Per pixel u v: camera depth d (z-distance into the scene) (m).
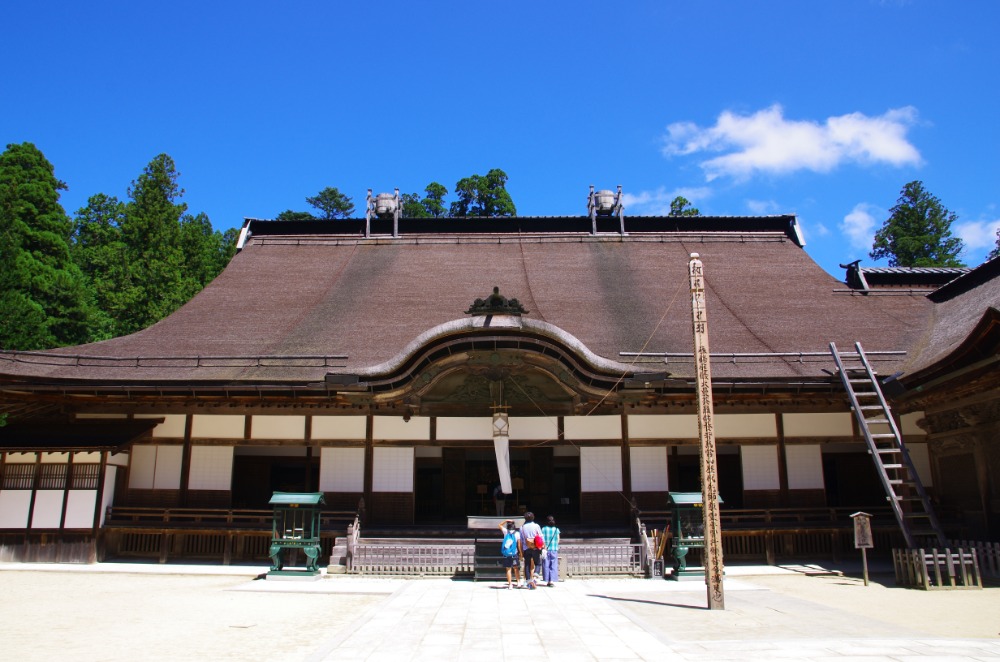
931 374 18.75
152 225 53.41
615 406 21.08
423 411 20.81
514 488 23.61
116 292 47.44
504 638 9.31
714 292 26.30
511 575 15.22
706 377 12.60
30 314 29.31
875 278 28.14
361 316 24.19
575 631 9.80
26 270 38.59
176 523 19.52
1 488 19.38
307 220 31.89
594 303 25.09
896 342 22.62
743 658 8.03
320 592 14.45
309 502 17.22
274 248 30.36
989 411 18.30
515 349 19.30
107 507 19.72
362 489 20.53
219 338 22.69
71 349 21.27
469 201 75.31
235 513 19.89
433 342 19.14
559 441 20.94
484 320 18.80
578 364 19.17
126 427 20.75
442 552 17.55
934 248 52.91
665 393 20.52
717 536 12.10
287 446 21.52
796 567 18.56
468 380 20.59
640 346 22.06
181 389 19.98
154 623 10.68
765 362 21.27
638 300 25.42
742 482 20.89
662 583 16.00
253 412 21.02
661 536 18.23
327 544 19.48
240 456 24.34
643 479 20.67
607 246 30.42
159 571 17.88
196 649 8.69
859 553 19.97
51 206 45.22
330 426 20.94
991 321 15.86
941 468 20.69
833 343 21.50
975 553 15.16
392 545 18.22
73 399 20.67
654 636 9.39
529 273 27.75
